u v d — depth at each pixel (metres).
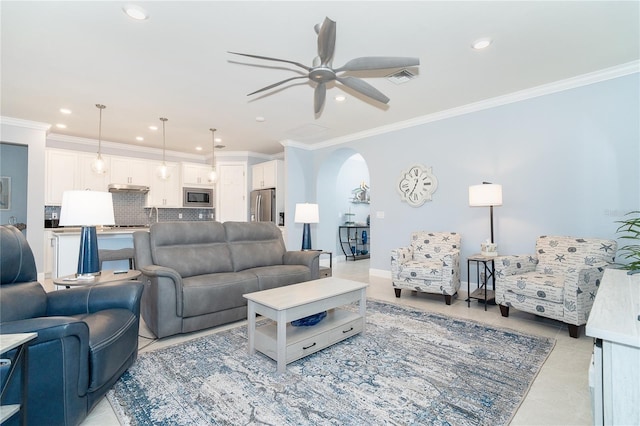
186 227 3.30
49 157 5.43
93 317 1.80
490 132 3.94
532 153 3.62
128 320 1.92
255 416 1.58
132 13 2.23
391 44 2.64
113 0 2.09
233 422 1.54
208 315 2.79
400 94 3.72
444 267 3.54
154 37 2.54
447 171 4.34
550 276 2.99
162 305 2.54
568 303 2.59
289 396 1.76
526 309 2.90
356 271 5.78
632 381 0.88
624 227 3.05
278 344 2.01
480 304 3.58
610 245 2.86
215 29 2.44
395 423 1.53
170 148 6.90
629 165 3.03
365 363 2.15
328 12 2.22
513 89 3.60
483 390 1.81
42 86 3.50
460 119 4.21
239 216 7.06
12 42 2.60
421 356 2.25
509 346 2.41
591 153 3.24
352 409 1.64
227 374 2.01
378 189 5.20
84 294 1.99
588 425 1.50
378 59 2.21
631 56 2.86
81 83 3.42
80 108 4.22
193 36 2.53
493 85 3.48
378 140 5.20
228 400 1.72
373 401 1.71
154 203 6.61
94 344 1.55
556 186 3.45
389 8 2.17
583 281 2.56
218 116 4.59
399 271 3.86
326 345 2.32
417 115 4.51
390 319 3.05
